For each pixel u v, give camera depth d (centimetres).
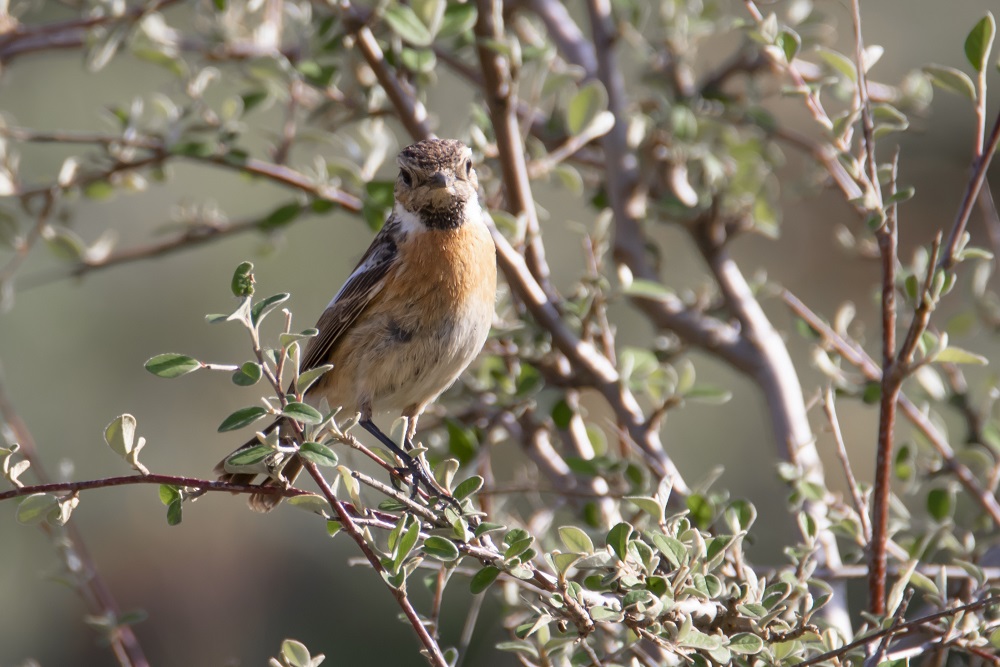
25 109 1738
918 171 1862
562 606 641
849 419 1750
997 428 987
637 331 1736
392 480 764
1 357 1762
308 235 1841
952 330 1067
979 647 690
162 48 1085
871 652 688
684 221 1150
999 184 1828
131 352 1844
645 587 652
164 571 1931
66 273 1157
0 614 1762
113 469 1862
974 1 1814
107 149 1103
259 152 1764
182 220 1173
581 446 1048
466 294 962
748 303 1132
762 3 905
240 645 1884
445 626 1536
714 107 1209
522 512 1357
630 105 1216
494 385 1055
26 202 1130
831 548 915
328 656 1756
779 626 677
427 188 947
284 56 1155
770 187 1151
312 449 609
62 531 951
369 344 971
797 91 760
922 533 967
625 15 1234
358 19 941
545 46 1020
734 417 1698
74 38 1199
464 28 954
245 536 1941
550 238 1758
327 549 1881
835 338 964
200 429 1881
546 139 1223
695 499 840
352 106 1087
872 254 1068
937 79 707
